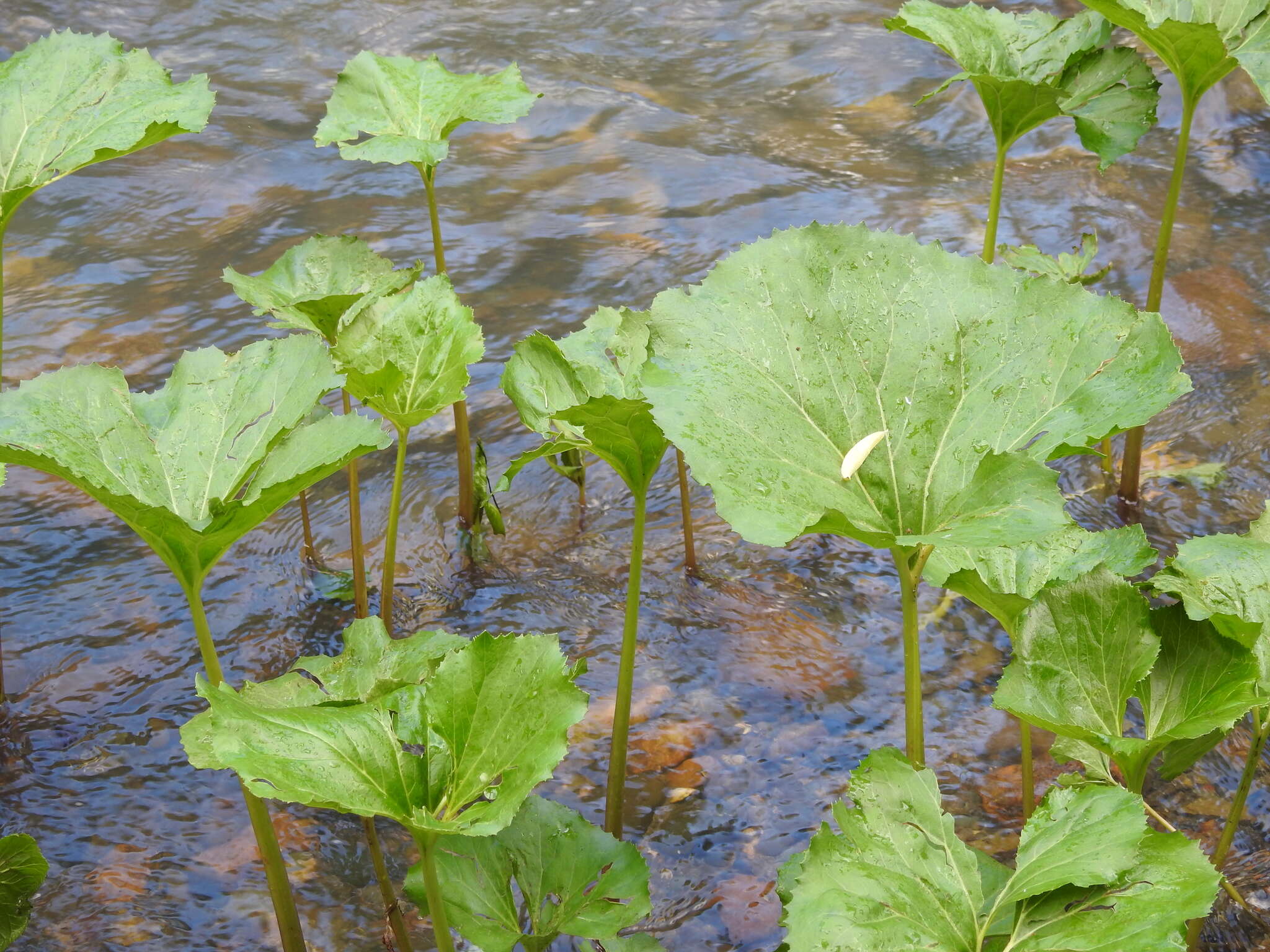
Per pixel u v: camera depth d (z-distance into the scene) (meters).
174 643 3.34
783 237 2.11
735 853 2.69
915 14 3.65
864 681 3.17
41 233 5.34
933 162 5.93
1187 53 3.27
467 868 2.05
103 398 2.22
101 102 3.08
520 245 5.29
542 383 2.72
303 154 5.98
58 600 3.49
